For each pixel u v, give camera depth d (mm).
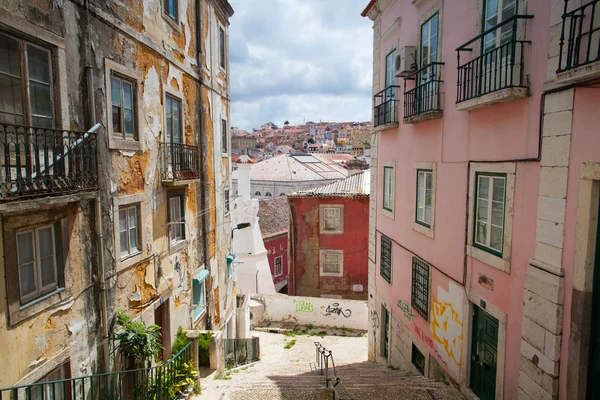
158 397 6266
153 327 6859
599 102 4145
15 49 4680
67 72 5391
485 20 6148
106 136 6254
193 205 10078
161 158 8219
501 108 5750
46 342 5082
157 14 8016
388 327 11109
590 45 4121
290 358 13164
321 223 18203
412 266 9141
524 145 5281
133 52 7074
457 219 7059
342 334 15836
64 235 5398
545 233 4898
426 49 8219
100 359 6148
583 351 4480
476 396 6605
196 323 10242
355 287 18156
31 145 4934
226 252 13219
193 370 7457
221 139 12531
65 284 5406
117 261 6574
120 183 6703
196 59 10273
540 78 4953
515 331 5527
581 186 4363
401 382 7848
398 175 9961
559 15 4598
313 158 43781
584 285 4383
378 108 11195
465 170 6762
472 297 6617
